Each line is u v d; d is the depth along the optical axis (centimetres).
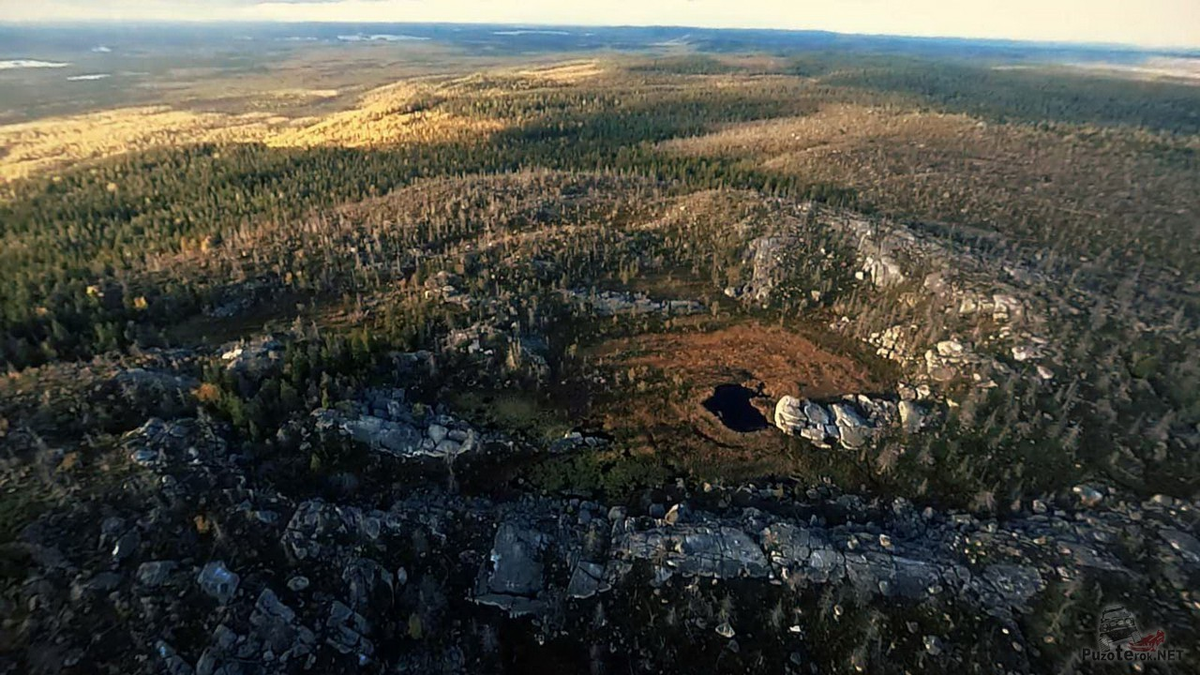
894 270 8694
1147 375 6475
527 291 8875
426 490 5706
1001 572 4803
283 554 4681
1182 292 9194
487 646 4609
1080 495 5475
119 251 10912
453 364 7256
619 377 7356
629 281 9519
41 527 4400
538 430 6531
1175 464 5616
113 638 3884
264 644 4122
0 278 9612
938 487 5834
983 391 6550
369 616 4553
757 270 9419
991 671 4238
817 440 6462
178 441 5434
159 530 4559
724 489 5875
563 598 4906
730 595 4812
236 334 8188
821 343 8019
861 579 4812
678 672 4450
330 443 5916
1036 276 8419
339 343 7069
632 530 5319
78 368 6475
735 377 7419
